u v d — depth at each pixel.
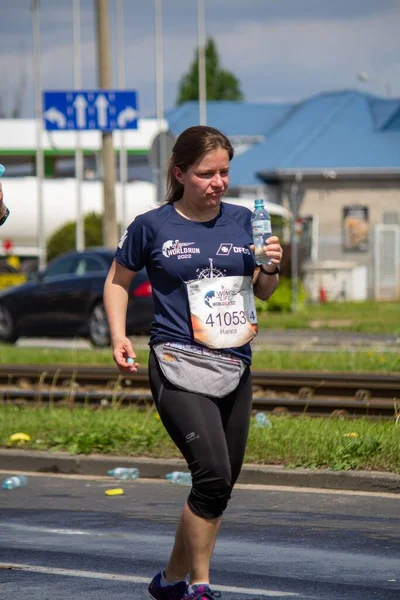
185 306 10.87
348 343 44.94
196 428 10.59
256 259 10.94
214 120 139.75
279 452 19.48
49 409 26.16
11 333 48.25
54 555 14.19
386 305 74.62
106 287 11.30
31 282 47.88
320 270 84.56
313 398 27.64
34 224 108.75
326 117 117.69
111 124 55.16
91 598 12.16
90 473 20.52
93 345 45.75
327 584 12.56
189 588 10.66
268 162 111.88
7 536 15.35
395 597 12.00
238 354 10.89
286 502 17.36
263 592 12.24
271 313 65.19
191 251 10.87
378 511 16.59
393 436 19.88
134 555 14.15
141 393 28.92
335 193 106.62
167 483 19.45
